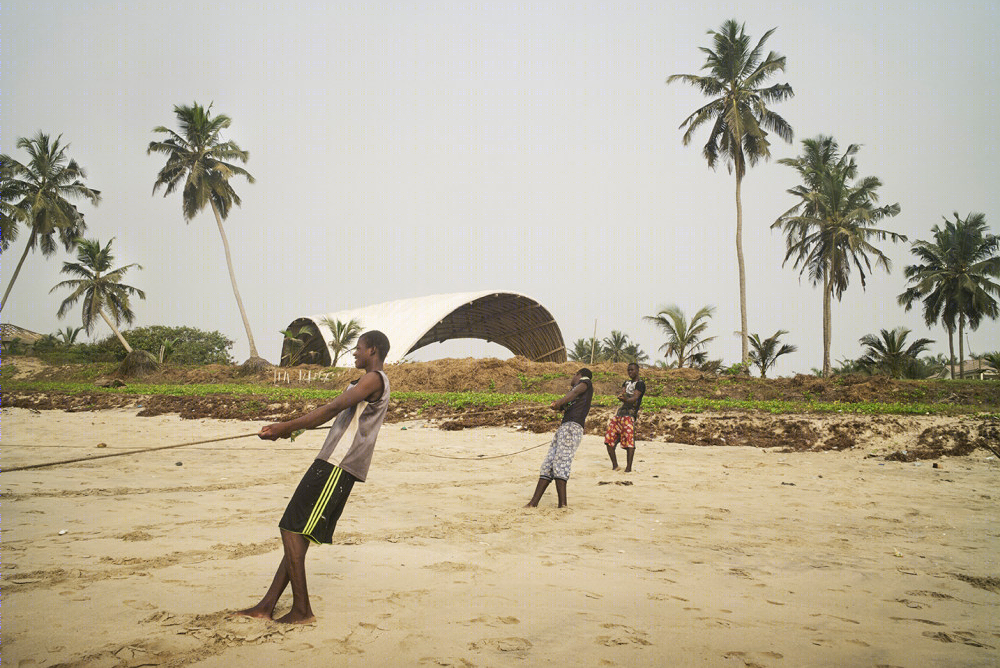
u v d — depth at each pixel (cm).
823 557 531
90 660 291
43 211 4356
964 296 4575
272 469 989
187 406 2312
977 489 911
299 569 356
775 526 651
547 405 1883
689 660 317
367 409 387
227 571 443
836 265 4059
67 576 422
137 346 6256
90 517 622
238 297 4334
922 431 1379
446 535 579
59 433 1603
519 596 409
